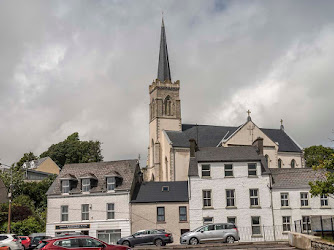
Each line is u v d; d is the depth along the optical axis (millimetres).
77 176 63438
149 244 46531
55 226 59719
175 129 95875
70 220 59844
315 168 42469
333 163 41750
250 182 58531
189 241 43438
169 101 97875
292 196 58031
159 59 107312
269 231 56688
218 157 60188
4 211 68938
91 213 59469
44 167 120250
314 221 35250
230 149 62875
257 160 59219
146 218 57906
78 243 29250
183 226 57469
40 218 76000
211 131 93500
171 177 83875
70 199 60625
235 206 57656
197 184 58344
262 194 58156
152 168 96250
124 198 59000
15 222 67188
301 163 92188
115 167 63688
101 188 60781
